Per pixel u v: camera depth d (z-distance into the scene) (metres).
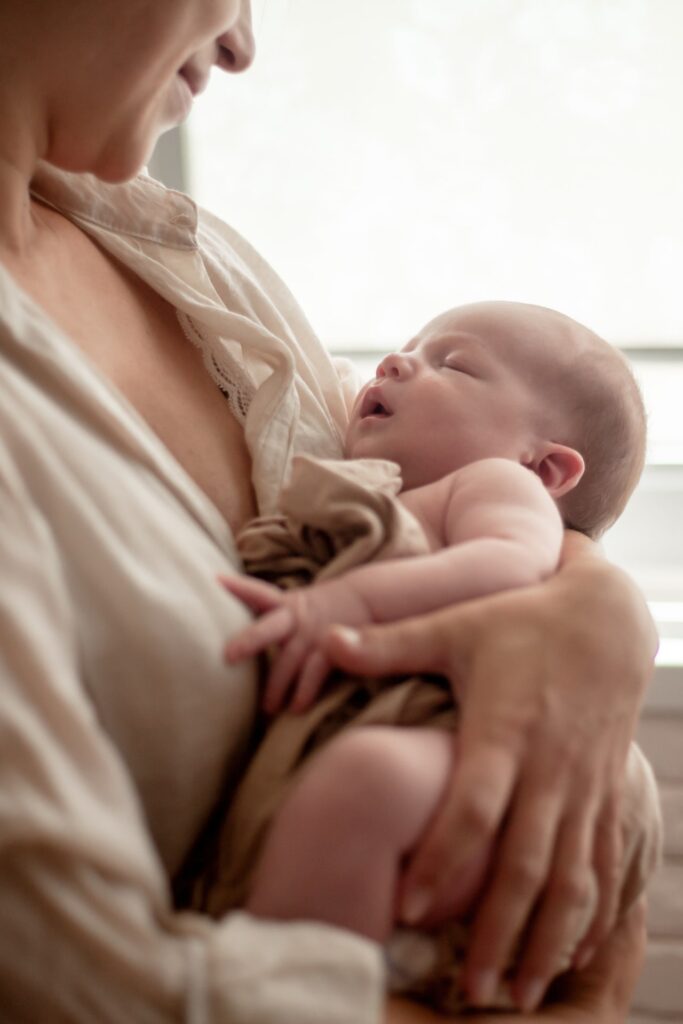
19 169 0.68
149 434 0.61
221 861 0.57
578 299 1.41
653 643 0.65
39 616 0.45
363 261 1.42
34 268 0.70
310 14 1.33
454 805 0.53
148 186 0.82
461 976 0.55
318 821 0.51
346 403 0.95
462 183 1.38
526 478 0.74
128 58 0.64
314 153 1.39
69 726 0.43
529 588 0.64
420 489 0.77
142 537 0.54
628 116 1.33
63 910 0.40
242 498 0.76
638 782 0.68
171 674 0.52
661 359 1.42
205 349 0.81
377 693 0.60
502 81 1.34
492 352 0.86
